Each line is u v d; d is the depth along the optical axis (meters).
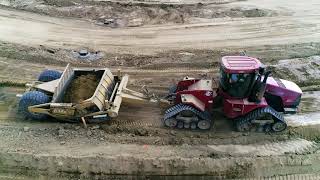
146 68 19.02
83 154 13.44
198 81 15.28
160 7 24.86
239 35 22.06
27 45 20.45
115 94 15.25
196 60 19.56
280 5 25.55
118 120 15.38
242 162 13.46
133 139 14.36
